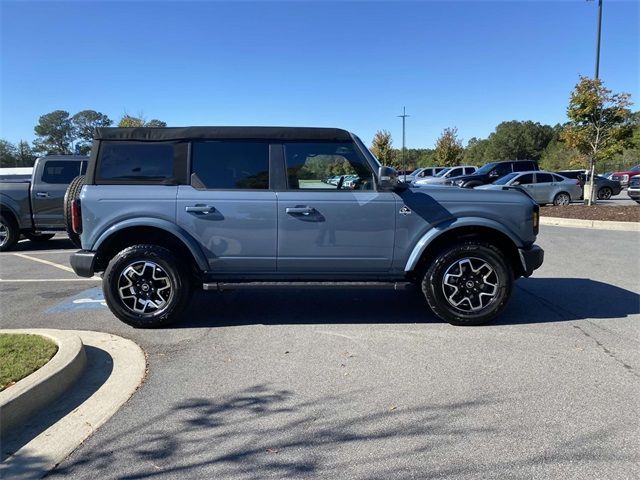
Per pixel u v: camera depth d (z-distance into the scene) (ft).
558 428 10.71
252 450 10.03
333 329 17.72
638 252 33.09
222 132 17.58
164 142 17.60
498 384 12.97
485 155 335.47
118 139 17.57
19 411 11.19
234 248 17.58
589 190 62.90
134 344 16.29
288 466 9.47
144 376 13.80
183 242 17.30
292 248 17.61
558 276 25.96
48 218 38.06
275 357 15.08
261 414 11.53
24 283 26.08
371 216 17.52
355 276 18.08
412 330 17.51
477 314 17.71
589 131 59.88
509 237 17.72
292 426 10.96
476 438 10.36
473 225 17.56
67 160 38.40
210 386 13.09
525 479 8.96
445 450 9.91
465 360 14.65
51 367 12.79
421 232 17.65
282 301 21.62
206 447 10.17
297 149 17.75
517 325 17.93
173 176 17.62
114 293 17.52
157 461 9.71
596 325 17.83
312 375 13.71
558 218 50.03
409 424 10.97
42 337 15.20
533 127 318.86
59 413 11.70
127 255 17.39
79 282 26.27
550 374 13.56
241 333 17.37
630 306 20.26
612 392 12.43
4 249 38.01
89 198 17.28
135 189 17.40
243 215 17.43
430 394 12.44
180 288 17.62
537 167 79.56
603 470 9.19
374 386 12.95
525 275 18.20
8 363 12.94
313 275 18.01
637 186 64.18
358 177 17.87
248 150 17.70
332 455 9.81
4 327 18.43
